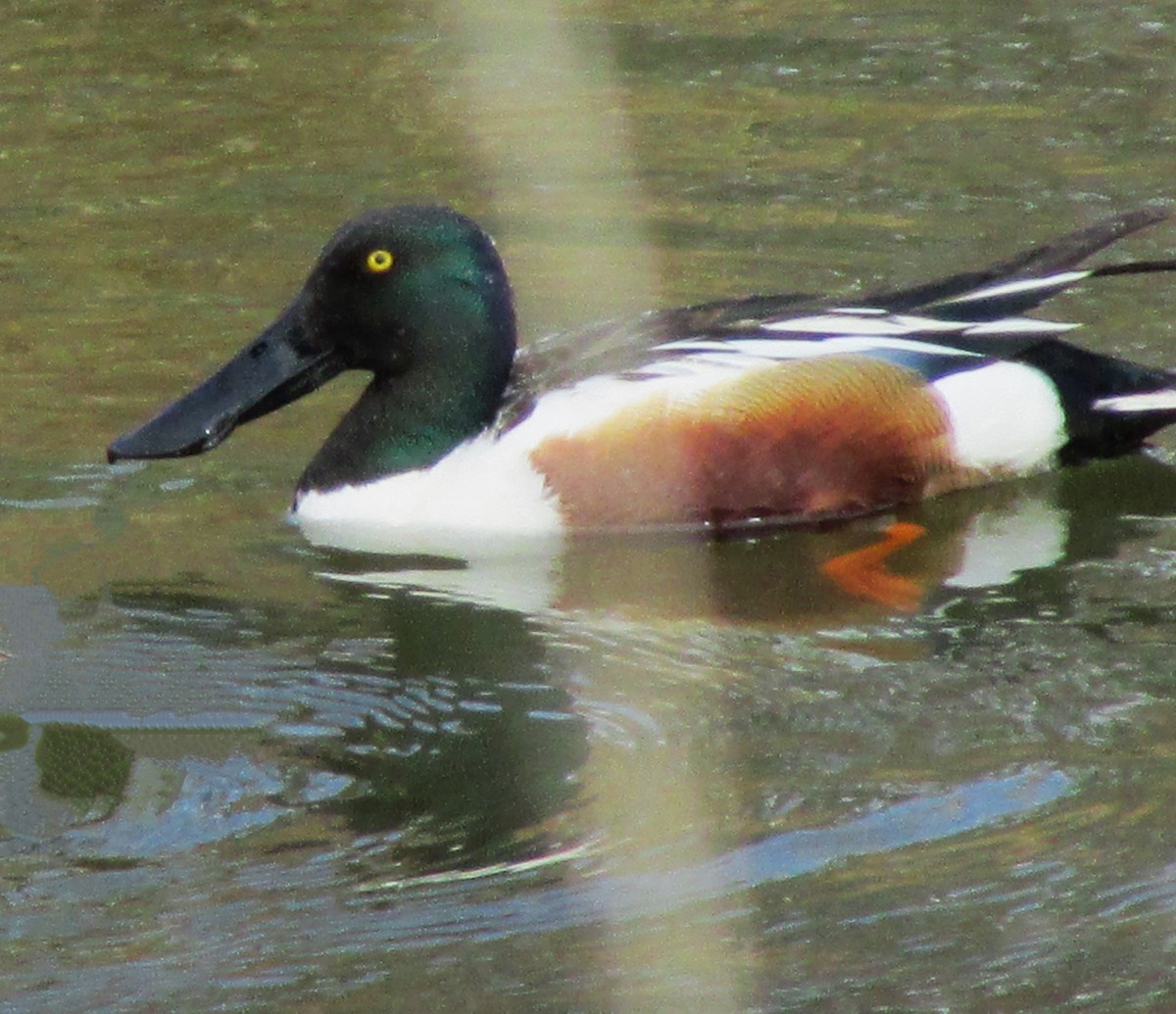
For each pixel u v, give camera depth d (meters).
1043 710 9.25
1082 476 12.20
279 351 11.69
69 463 12.20
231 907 7.75
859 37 18.41
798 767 8.78
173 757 8.90
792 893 7.81
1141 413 12.11
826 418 11.60
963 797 8.48
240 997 7.22
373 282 11.47
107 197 15.99
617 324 12.41
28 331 13.86
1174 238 14.73
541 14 18.20
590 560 11.16
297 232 15.35
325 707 9.41
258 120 17.27
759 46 18.31
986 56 17.88
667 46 18.31
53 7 19.55
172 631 10.20
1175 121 16.45
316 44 18.70
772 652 9.99
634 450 11.39
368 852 8.13
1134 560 11.01
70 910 7.73
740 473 11.49
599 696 9.55
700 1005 7.13
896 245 14.73
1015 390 12.00
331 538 11.35
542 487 11.39
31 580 10.80
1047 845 8.09
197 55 18.58
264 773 8.79
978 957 7.39
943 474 11.93
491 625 10.29
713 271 14.44
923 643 10.06
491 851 8.12
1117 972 7.29
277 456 12.42
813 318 12.14
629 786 8.66
